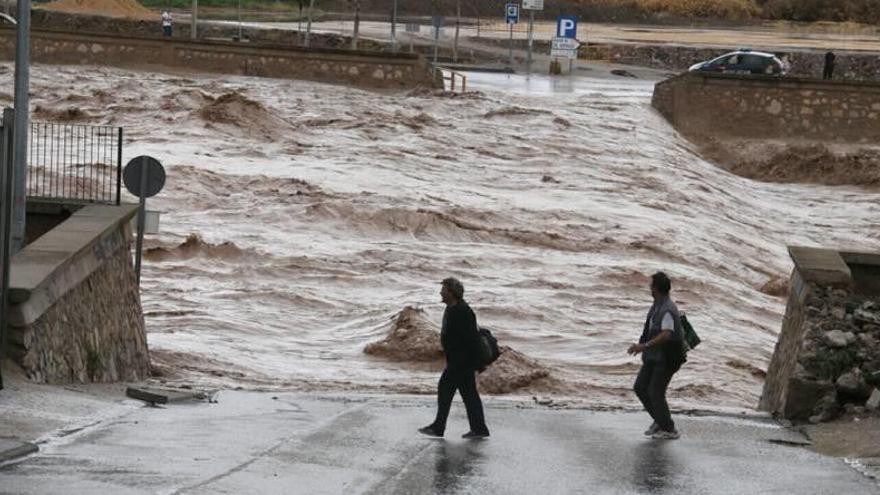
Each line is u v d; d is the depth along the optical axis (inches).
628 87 3863.2
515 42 5231.3
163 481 705.6
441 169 2539.4
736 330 1777.8
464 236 2122.3
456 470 808.9
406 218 2127.2
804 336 1098.1
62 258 1011.9
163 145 2470.5
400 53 3272.6
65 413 892.0
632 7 6998.0
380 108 3002.0
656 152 2849.4
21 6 1106.7
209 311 1643.7
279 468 774.5
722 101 3157.0
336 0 6427.2
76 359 1044.5
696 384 1425.9
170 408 992.9
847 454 938.1
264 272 1857.8
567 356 1573.6
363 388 1294.3
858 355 1088.8
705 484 793.6
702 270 2102.6
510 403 1186.6
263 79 3270.2
